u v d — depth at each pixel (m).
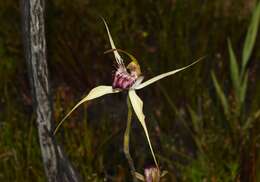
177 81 5.88
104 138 5.39
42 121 4.07
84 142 5.14
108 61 6.26
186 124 5.39
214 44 6.26
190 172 5.10
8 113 5.54
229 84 6.08
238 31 6.36
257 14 5.11
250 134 5.15
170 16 6.33
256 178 4.85
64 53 6.10
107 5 6.55
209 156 5.20
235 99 5.51
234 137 5.28
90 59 6.28
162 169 5.27
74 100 5.94
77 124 5.59
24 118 5.68
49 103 4.04
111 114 5.83
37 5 3.78
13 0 6.70
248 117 5.52
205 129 5.47
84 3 6.64
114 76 3.51
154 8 6.46
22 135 5.29
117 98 6.00
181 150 5.52
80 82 6.14
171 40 6.11
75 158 5.09
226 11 6.57
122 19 6.41
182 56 6.00
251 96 6.00
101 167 5.11
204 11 6.44
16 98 6.03
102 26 6.38
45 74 3.96
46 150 4.15
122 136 5.59
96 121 5.75
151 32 6.46
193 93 5.83
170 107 5.80
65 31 6.36
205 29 6.35
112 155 5.47
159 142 5.60
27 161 5.04
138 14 6.53
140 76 3.42
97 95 3.41
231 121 5.34
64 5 6.52
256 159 4.99
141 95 5.98
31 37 3.86
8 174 5.07
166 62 6.00
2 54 6.30
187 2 6.42
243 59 5.23
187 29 6.23
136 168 5.31
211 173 5.04
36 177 4.96
